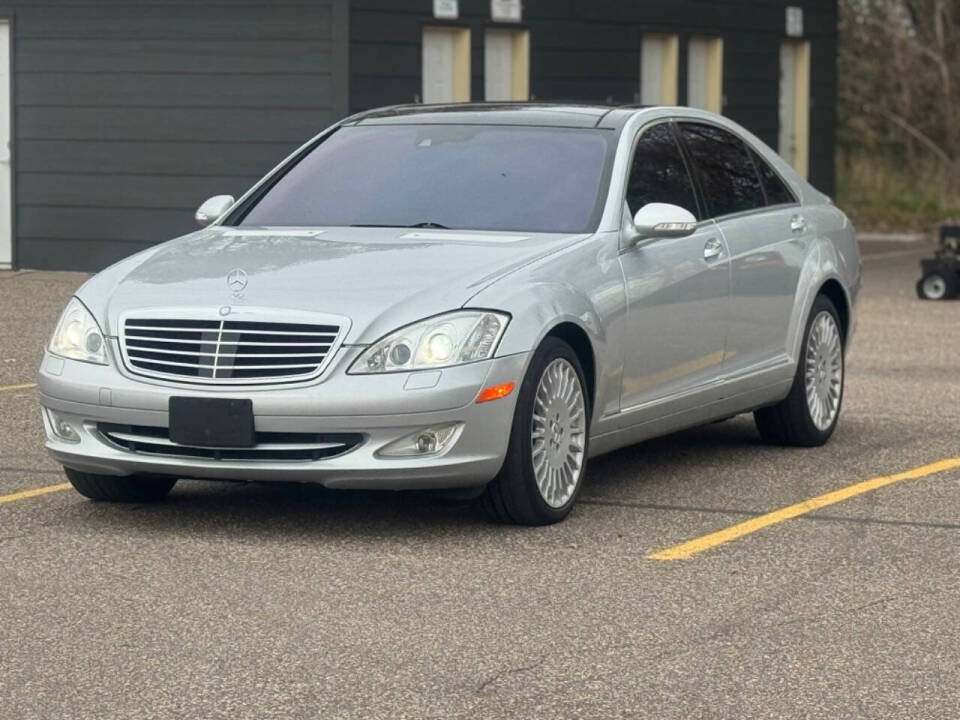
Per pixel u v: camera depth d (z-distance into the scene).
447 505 7.29
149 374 6.59
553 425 6.88
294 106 17.14
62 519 6.96
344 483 6.44
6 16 17.66
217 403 6.44
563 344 6.90
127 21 17.42
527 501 6.74
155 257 7.25
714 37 21.78
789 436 8.86
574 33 19.73
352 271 6.77
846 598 5.80
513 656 5.13
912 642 5.29
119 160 17.56
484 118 8.08
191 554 6.36
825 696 4.78
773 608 5.67
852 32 33.59
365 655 5.13
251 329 6.51
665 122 8.20
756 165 8.84
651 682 4.89
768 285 8.48
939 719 4.60
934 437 9.20
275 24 17.11
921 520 7.04
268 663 5.05
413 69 17.77
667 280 7.62
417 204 7.58
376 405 6.35
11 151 17.80
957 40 33.53
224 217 7.87
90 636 5.31
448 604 5.69
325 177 7.93
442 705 4.68
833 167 24.02
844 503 7.39
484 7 18.56
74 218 17.75
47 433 6.94
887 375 11.74
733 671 4.99
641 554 6.41
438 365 6.41
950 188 32.09
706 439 9.18
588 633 5.37
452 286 6.61
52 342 6.90
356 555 6.36
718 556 6.39
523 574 6.09
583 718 4.59
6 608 5.62
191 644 5.23
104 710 4.64
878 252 24.33
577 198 7.48
